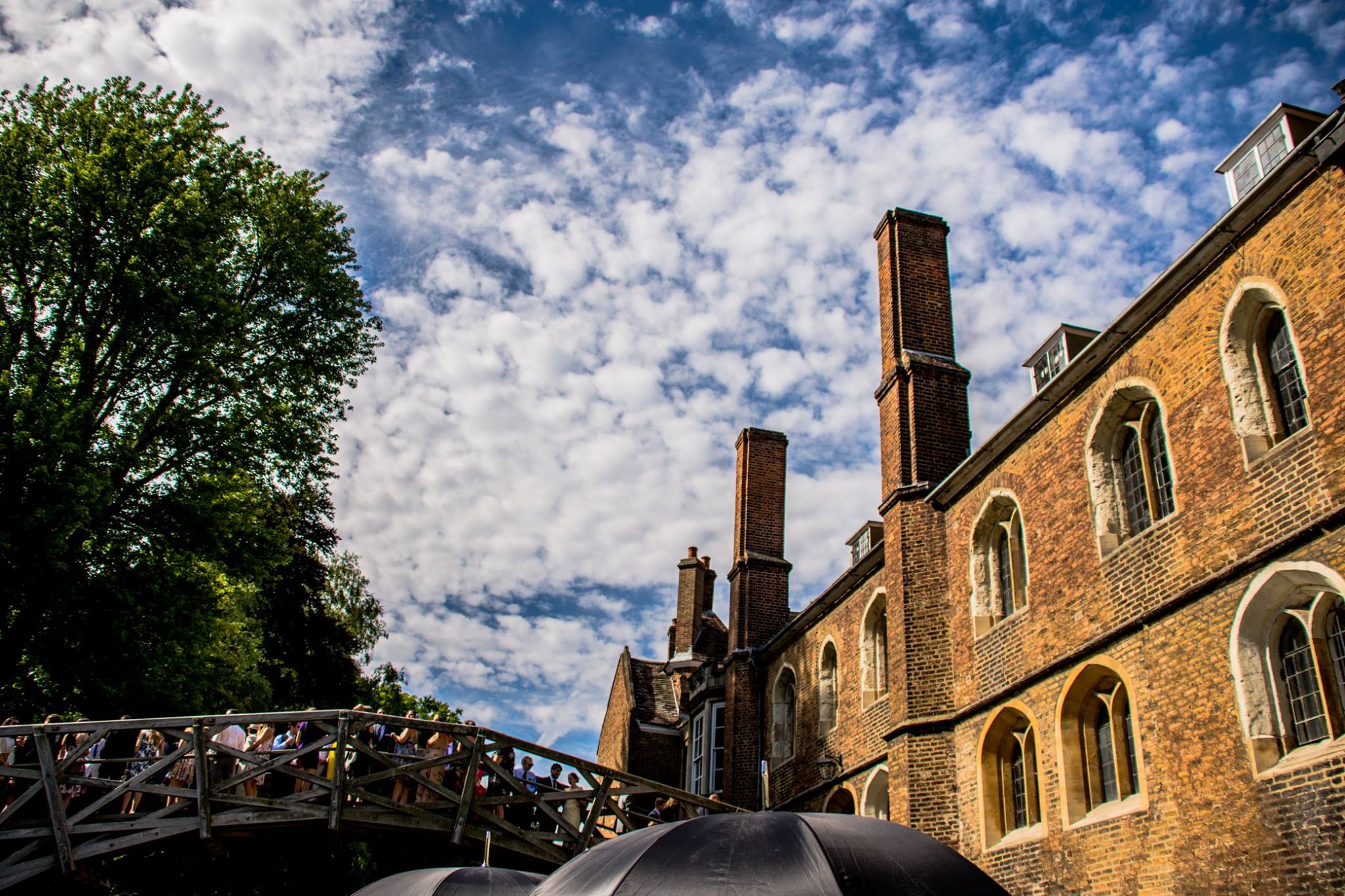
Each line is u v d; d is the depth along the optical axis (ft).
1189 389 42.09
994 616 55.98
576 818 63.26
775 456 100.17
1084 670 46.09
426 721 51.98
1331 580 34.14
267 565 71.15
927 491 62.59
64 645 62.59
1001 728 52.65
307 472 75.00
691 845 25.17
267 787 52.47
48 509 56.24
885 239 72.18
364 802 55.01
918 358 66.54
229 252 71.46
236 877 68.44
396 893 37.47
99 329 65.46
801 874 23.53
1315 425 35.70
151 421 66.90
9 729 42.11
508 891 37.37
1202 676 38.96
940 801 55.42
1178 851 38.68
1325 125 35.47
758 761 84.64
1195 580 40.27
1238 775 36.52
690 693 106.11
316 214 78.07
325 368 77.92
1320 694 34.81
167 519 65.72
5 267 62.69
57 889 50.49
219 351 67.97
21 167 63.62
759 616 91.71
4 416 57.93
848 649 72.28
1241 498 38.63
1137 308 44.75
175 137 68.74
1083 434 48.88
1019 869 48.26
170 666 66.33
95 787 50.52
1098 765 45.93
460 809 52.16
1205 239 40.86
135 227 64.39
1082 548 47.78
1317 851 32.83
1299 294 37.09
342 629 116.88
